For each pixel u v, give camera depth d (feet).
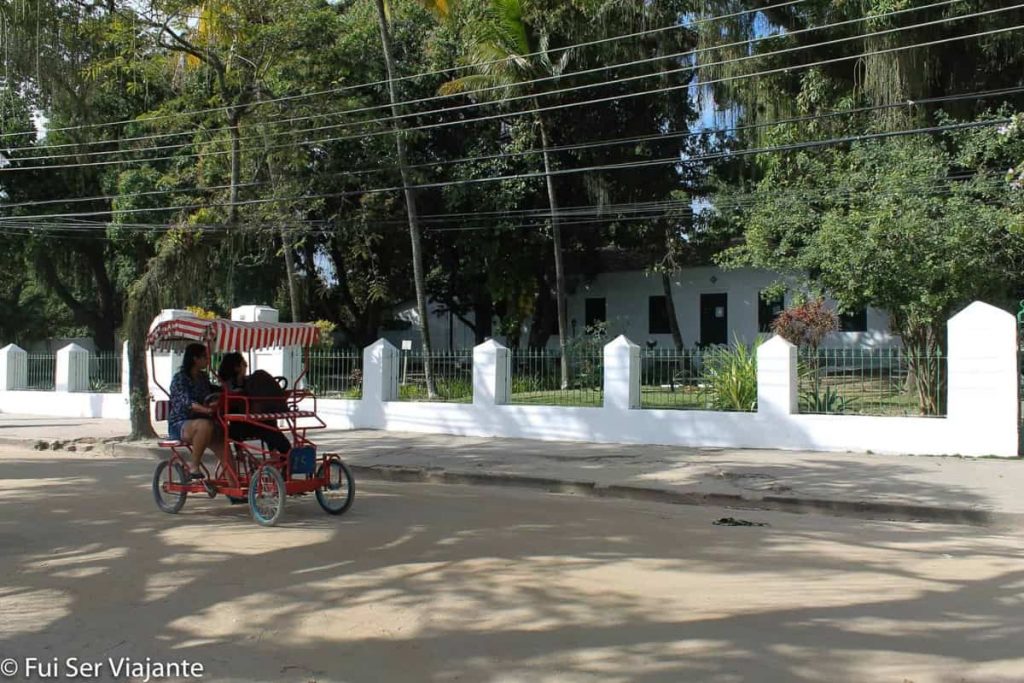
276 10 64.49
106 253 108.88
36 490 37.27
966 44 61.52
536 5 76.89
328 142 75.61
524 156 84.79
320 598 20.88
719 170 88.69
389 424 61.41
